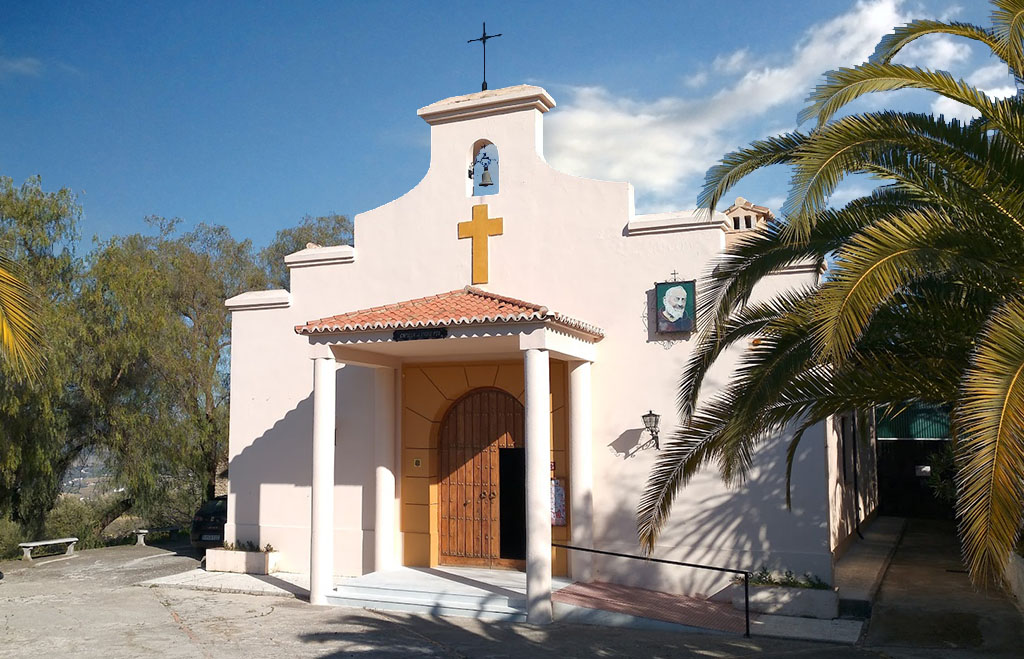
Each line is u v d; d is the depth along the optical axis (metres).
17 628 11.64
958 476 4.86
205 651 10.33
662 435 13.61
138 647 10.55
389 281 15.83
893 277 5.80
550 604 11.98
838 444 16.66
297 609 12.97
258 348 16.78
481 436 15.38
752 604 12.01
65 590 14.65
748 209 15.18
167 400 23.86
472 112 15.46
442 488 15.52
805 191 6.62
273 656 10.07
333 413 13.65
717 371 13.37
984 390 4.85
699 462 8.84
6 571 17.12
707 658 9.86
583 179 14.55
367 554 15.51
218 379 29.78
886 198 8.02
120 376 22.75
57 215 22.02
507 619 12.12
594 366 14.14
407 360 15.72
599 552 12.44
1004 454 4.60
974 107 6.92
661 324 13.66
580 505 13.65
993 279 6.87
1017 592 13.09
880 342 7.83
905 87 7.05
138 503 23.42
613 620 11.73
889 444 27.44
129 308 22.27
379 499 15.11
